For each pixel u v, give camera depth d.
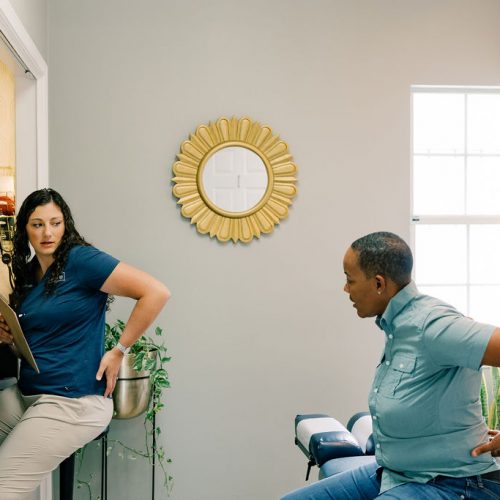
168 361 2.92
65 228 2.00
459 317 1.51
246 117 3.17
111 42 3.10
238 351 3.16
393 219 3.27
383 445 1.64
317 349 3.21
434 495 1.50
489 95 3.47
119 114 3.10
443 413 1.53
